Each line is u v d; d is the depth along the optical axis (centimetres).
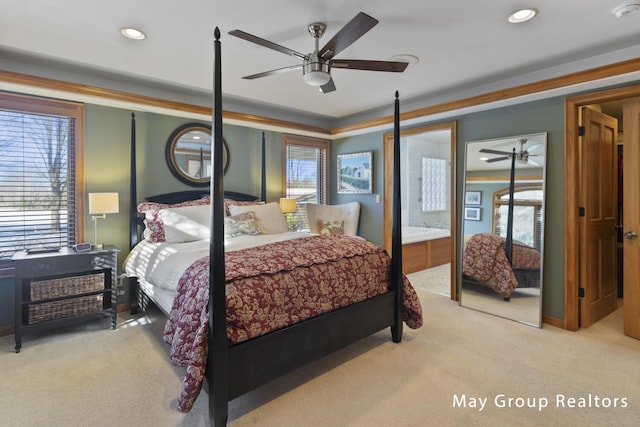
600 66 268
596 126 328
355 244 279
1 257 304
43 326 285
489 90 345
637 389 214
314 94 386
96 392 214
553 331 308
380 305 270
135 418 190
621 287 417
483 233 369
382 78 331
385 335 301
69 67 299
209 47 257
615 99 287
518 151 340
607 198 349
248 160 466
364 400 205
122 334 304
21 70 286
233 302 188
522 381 224
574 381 224
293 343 209
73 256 296
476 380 226
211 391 175
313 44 254
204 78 325
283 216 429
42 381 226
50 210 327
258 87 360
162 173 393
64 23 221
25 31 232
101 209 320
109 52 266
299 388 219
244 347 185
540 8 206
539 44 256
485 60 286
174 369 243
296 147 523
